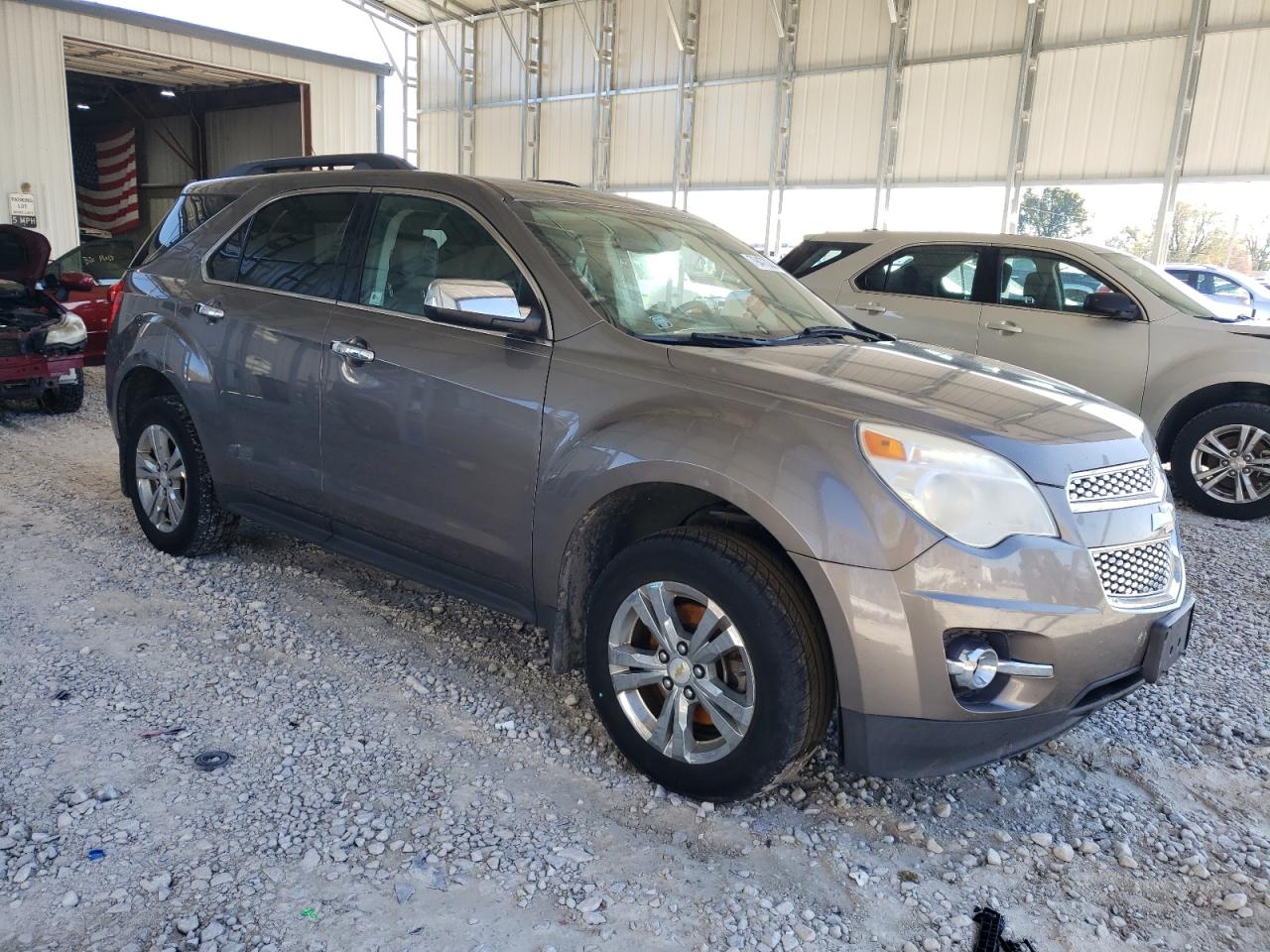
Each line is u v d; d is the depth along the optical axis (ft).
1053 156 44.70
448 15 69.00
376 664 10.79
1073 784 9.21
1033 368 21.44
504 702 10.07
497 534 9.57
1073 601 7.43
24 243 23.91
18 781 8.07
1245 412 19.30
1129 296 20.67
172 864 7.15
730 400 8.26
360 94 67.87
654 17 58.44
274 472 11.82
